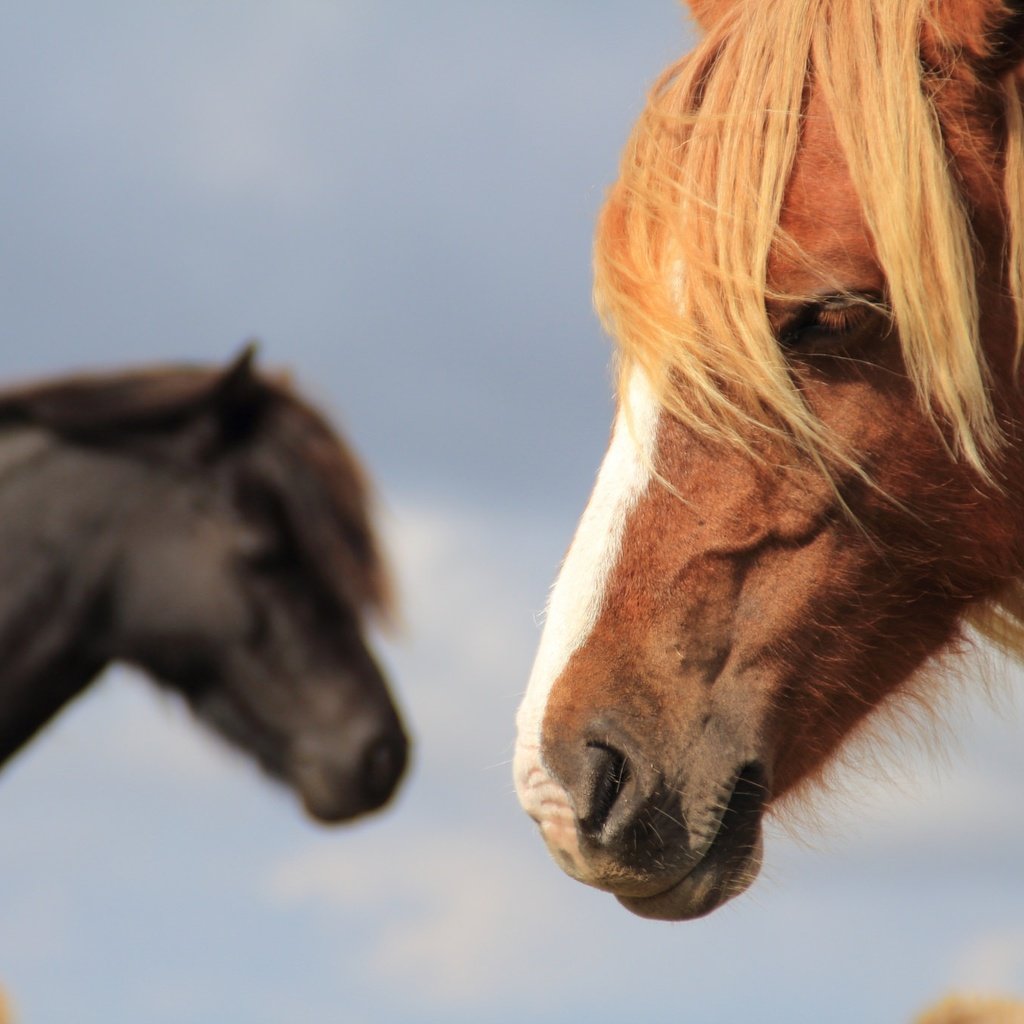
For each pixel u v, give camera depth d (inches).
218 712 311.4
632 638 212.5
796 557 216.5
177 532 306.8
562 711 210.2
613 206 227.0
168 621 306.3
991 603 245.6
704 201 215.3
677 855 207.8
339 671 309.6
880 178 206.7
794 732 222.7
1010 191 212.8
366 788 309.9
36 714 311.0
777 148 212.8
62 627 306.8
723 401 210.1
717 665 213.9
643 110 231.8
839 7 221.3
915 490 218.5
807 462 214.4
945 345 206.5
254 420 310.0
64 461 308.5
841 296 209.0
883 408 214.2
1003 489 221.6
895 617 227.5
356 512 312.3
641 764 207.2
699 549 214.2
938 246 206.2
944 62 217.0
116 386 312.3
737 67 222.4
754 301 207.9
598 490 220.5
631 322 215.8
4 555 305.6
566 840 207.5
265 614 306.7
